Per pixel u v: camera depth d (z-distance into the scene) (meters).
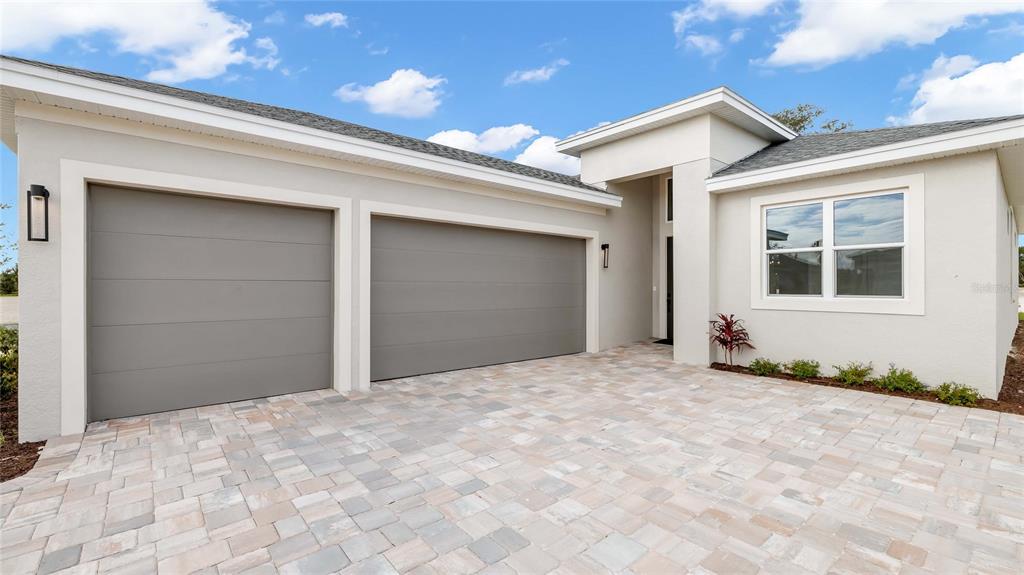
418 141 8.36
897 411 5.31
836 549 2.60
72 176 4.37
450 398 5.88
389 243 6.85
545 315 8.99
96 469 3.62
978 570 2.41
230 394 5.53
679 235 8.64
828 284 7.05
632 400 5.82
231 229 5.50
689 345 8.41
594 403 5.68
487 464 3.79
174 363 5.16
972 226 5.78
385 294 6.82
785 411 5.33
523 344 8.61
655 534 2.75
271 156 5.55
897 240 6.40
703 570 2.40
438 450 4.10
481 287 7.98
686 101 8.25
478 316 7.93
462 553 2.54
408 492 3.28
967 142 5.52
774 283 7.69
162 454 3.94
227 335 5.50
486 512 3.00
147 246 4.98
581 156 10.65
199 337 5.31
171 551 2.55
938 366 6.05
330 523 2.86
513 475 3.58
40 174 4.24
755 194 7.82
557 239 9.23
